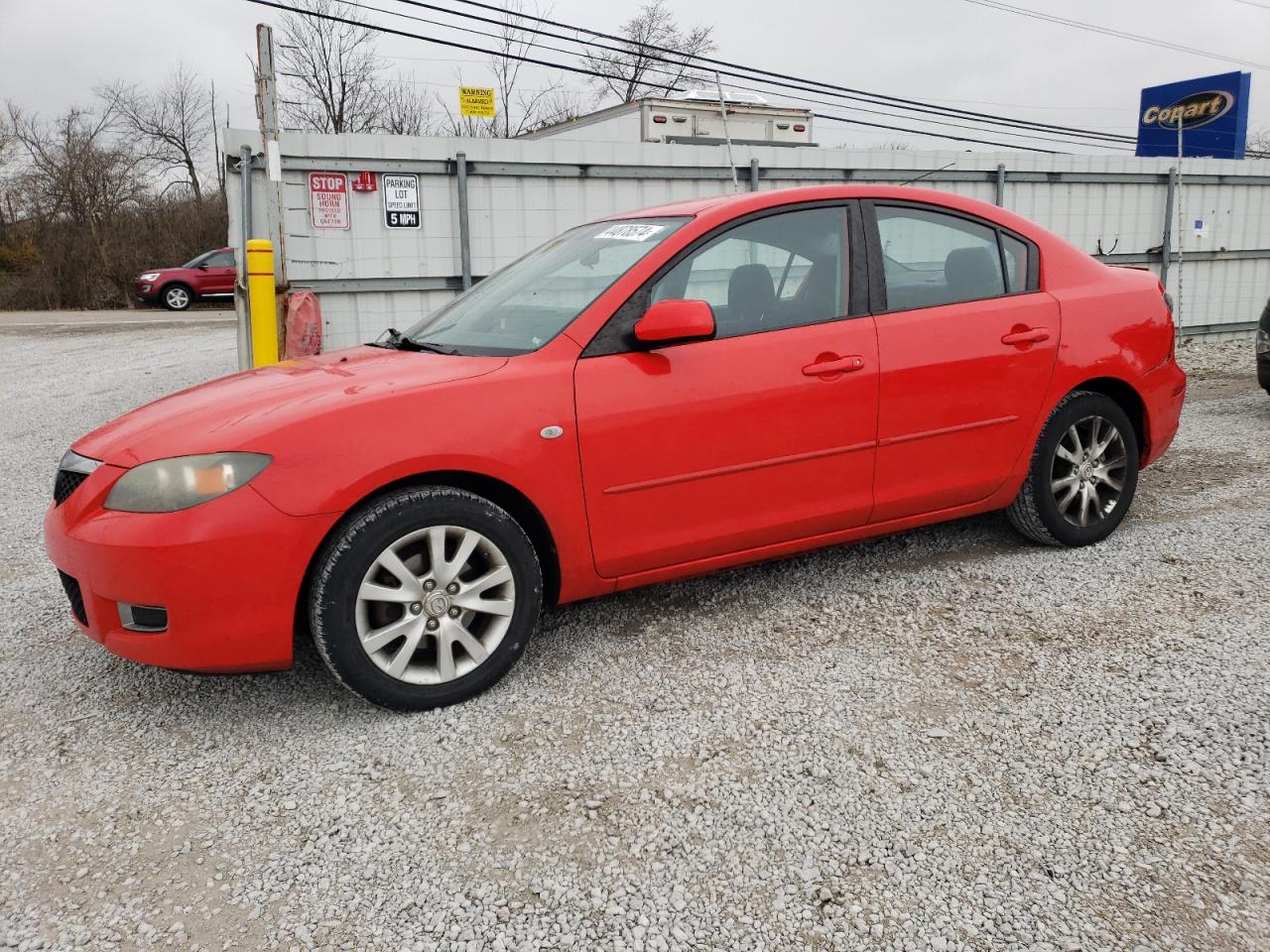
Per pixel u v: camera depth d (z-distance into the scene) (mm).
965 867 2107
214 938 1969
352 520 2744
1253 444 6141
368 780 2551
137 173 34938
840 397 3426
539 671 3172
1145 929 1899
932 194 3781
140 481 2660
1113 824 2236
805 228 3492
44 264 30672
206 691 3137
